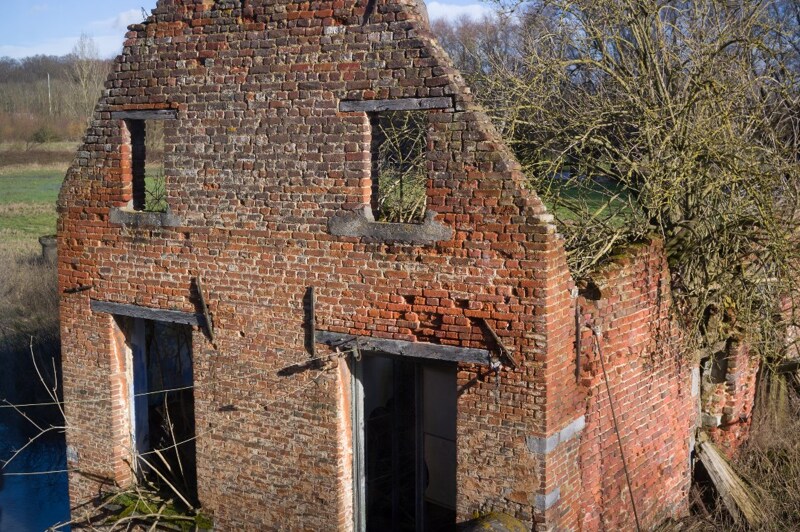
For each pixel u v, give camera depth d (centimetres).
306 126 908
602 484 931
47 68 7244
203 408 1023
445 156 831
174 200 1003
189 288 1008
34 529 1559
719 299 1128
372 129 899
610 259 941
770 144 1189
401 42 846
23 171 4953
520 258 804
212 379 1009
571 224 1055
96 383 1109
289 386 959
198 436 1031
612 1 1146
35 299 2578
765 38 1244
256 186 947
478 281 827
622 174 1095
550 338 806
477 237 823
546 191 1040
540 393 809
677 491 1099
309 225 918
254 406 986
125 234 1047
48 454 1934
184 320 1018
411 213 1036
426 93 836
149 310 1042
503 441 834
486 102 1223
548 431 816
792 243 1059
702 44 1147
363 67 869
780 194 1112
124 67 1023
